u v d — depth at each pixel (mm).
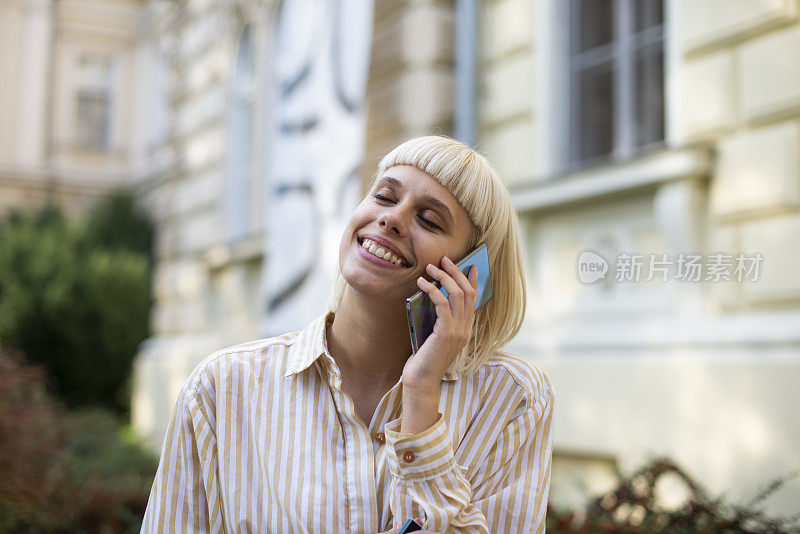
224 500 1572
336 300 1744
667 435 4047
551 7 5426
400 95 6332
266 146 9094
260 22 9336
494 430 1627
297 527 1512
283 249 6496
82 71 16219
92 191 16078
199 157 10820
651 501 3115
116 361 11773
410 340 1646
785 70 3961
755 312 3980
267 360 1654
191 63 11375
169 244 11641
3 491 4129
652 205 4484
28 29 15938
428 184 1600
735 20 4203
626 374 4273
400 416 1602
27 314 11281
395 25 6465
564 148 5344
